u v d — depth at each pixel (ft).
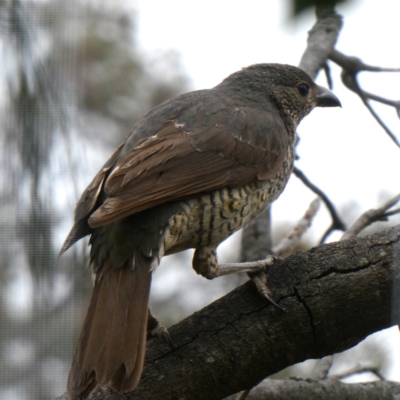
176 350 26.96
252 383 27.30
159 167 30.37
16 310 44.93
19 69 30.07
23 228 29.99
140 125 32.81
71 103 30.76
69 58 32.37
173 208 30.09
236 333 26.94
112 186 29.07
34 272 30.63
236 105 34.83
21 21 30.35
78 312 39.45
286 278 27.32
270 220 39.55
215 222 31.50
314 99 39.27
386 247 26.94
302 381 34.83
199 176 31.04
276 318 26.91
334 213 39.78
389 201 36.76
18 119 29.86
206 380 26.86
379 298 26.53
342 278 26.76
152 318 27.66
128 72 56.29
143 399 26.61
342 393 34.27
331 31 41.34
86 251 32.07
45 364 42.83
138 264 28.45
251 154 33.17
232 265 31.24
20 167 29.66
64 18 33.45
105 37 56.29
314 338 26.96
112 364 25.22
